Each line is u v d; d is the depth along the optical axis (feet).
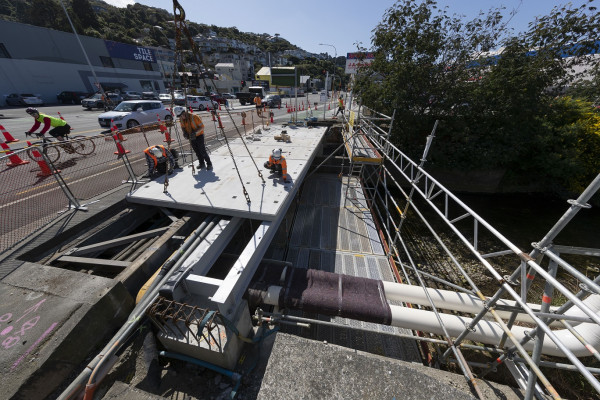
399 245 25.72
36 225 12.59
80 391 6.02
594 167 34.86
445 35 34.19
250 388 7.95
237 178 16.55
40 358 6.29
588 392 12.64
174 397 7.64
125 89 114.32
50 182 19.71
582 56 29.89
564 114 37.37
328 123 43.27
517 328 9.83
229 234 12.82
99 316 7.63
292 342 6.12
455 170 39.70
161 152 16.78
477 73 35.83
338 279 11.64
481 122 36.70
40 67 88.17
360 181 27.66
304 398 5.16
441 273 22.00
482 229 29.40
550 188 38.86
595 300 8.61
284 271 11.69
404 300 11.57
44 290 7.98
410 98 37.86
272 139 29.04
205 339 7.76
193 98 73.61
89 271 10.25
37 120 24.63
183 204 13.39
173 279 8.77
